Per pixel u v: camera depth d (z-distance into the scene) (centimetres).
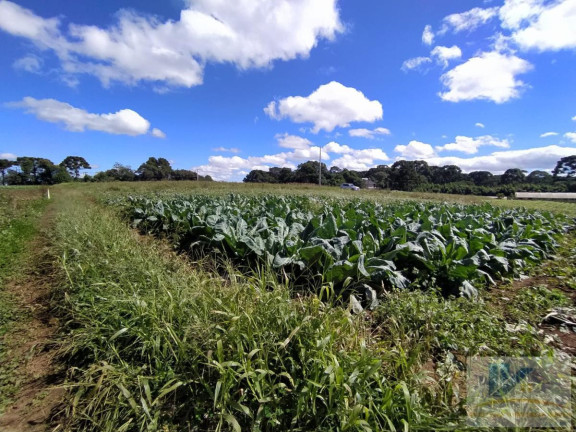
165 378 204
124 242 477
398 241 424
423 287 389
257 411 183
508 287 430
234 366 198
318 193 2550
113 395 194
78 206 1213
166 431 181
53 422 195
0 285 424
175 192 2373
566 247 714
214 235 514
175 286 279
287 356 210
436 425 163
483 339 259
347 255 385
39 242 706
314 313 240
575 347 269
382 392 178
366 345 221
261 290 261
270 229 511
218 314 230
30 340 289
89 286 327
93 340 249
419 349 218
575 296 401
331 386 172
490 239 485
